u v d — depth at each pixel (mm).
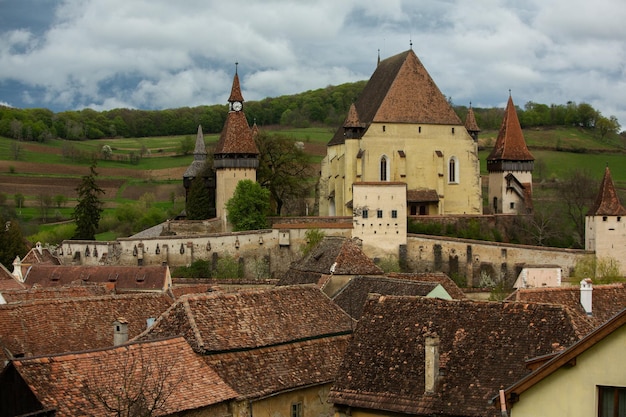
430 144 163625
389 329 46656
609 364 30078
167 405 42750
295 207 182875
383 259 147500
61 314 57375
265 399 48438
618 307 57625
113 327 58344
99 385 41938
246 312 53406
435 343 42438
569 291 60281
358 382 44656
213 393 45344
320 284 80562
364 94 177500
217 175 162875
